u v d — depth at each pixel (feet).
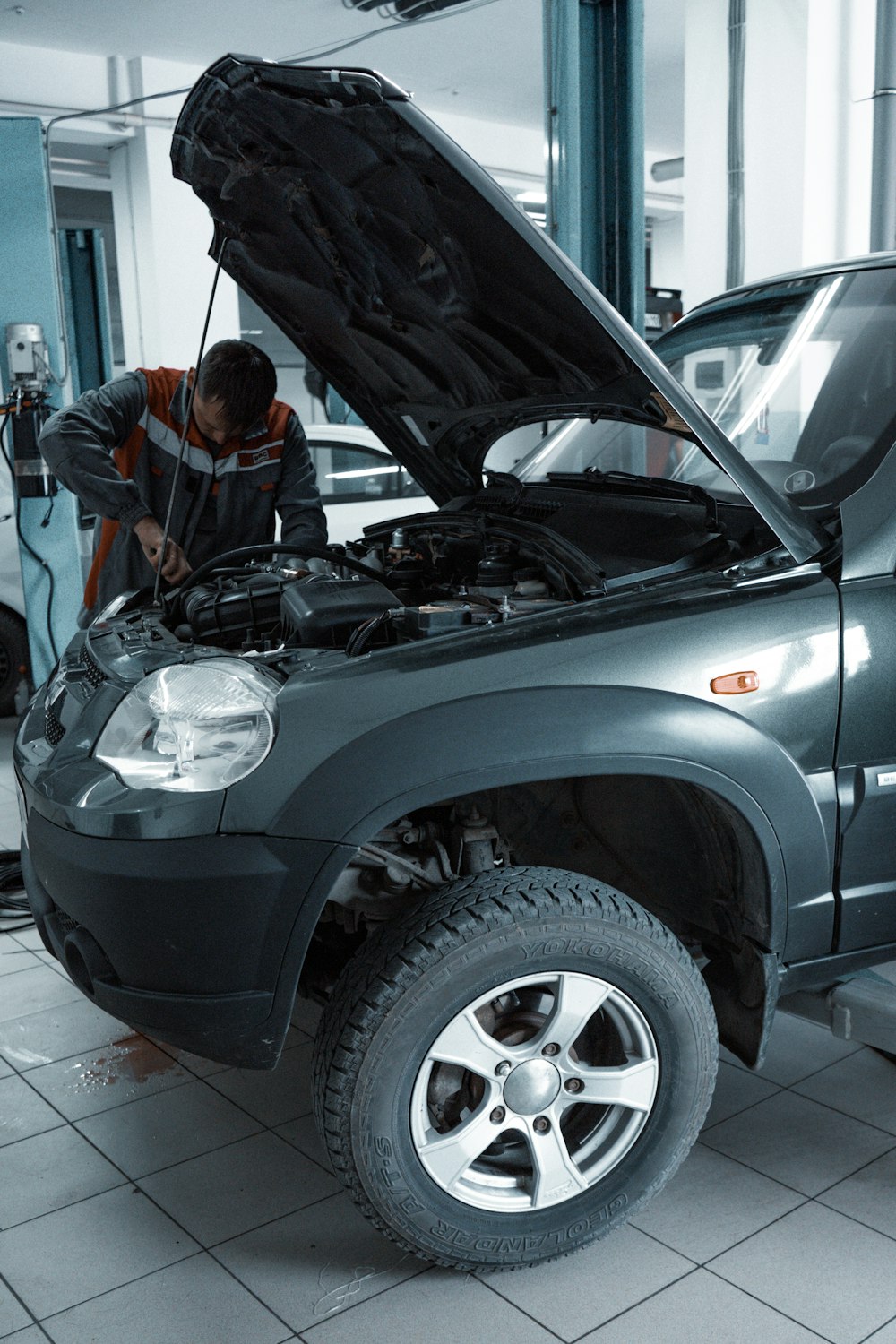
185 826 5.44
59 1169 7.20
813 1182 6.88
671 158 46.34
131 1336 5.81
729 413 8.69
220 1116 7.75
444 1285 6.15
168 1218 6.72
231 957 5.50
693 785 6.12
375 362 8.72
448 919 5.69
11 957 10.25
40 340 15.87
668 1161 6.33
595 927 5.87
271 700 5.72
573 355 6.63
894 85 20.24
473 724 5.59
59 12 28.07
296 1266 6.31
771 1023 6.50
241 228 8.04
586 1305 5.96
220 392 9.37
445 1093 6.20
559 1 13.91
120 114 32.76
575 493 8.30
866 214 24.31
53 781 6.07
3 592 17.20
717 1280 6.09
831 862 6.43
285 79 5.92
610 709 5.75
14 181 15.96
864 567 6.49
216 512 10.60
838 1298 5.93
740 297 9.52
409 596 7.93
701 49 24.53
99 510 9.46
